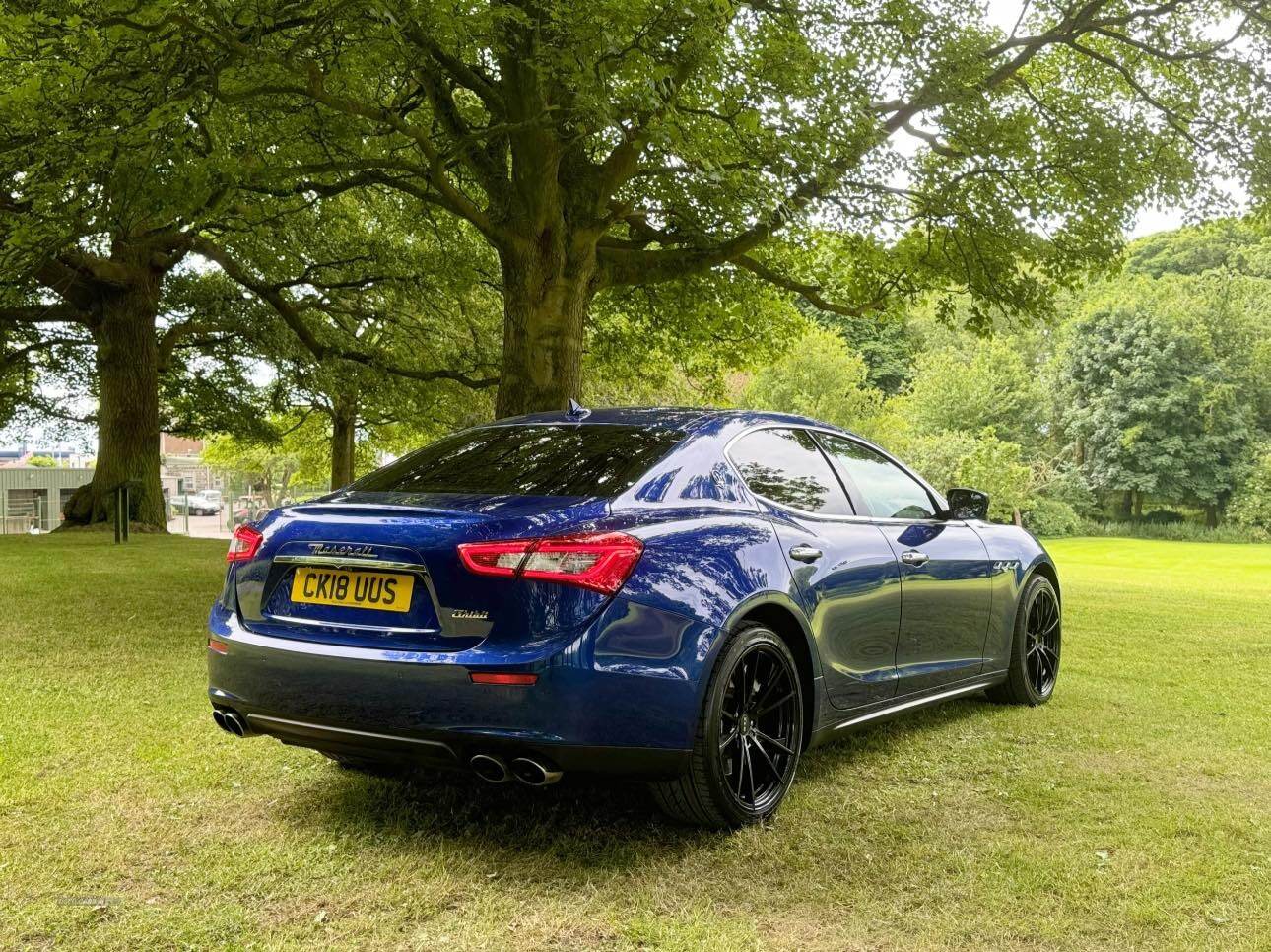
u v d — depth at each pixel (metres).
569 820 3.28
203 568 11.03
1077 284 12.77
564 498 3.11
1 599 8.22
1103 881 2.80
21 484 42.66
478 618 2.80
